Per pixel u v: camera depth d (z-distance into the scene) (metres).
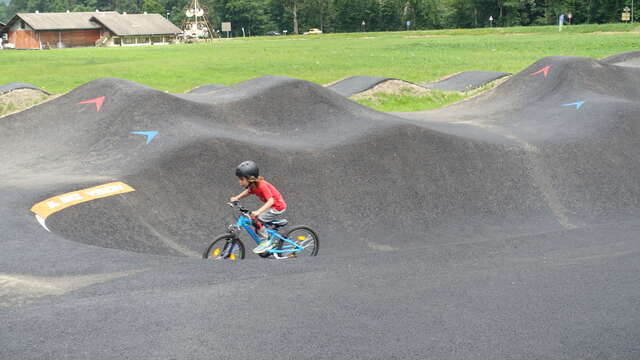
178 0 156.12
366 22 115.56
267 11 131.62
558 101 18.58
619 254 6.85
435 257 6.73
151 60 44.31
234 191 10.95
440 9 117.12
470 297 5.35
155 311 4.96
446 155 13.09
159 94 14.09
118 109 13.70
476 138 14.32
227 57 46.59
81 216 8.88
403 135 13.34
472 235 10.77
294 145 12.80
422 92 27.03
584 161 13.67
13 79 31.84
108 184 10.02
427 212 11.44
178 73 34.75
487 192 12.29
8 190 9.45
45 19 82.38
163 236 9.34
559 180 12.96
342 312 4.99
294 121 14.84
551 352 4.30
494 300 5.28
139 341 4.41
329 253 9.59
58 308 5.01
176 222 9.79
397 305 5.14
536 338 4.52
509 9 105.00
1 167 11.79
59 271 5.98
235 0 126.25
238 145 11.94
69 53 57.47
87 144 12.66
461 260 6.60
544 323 4.79
